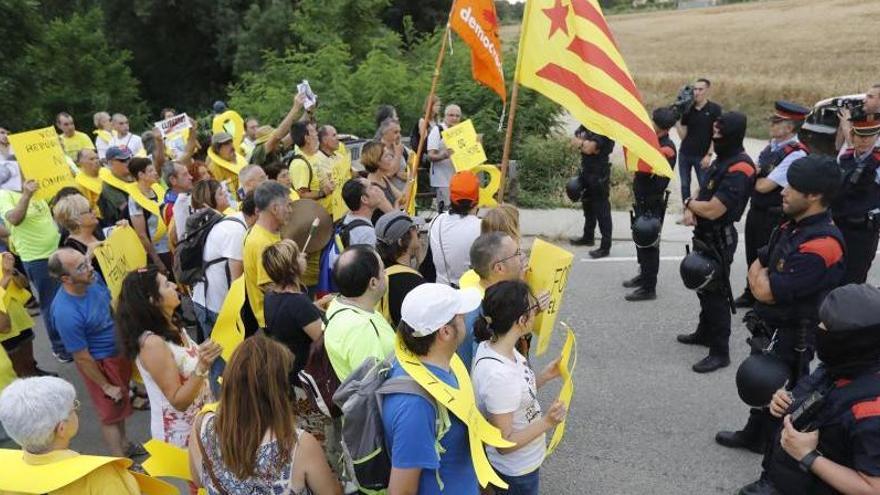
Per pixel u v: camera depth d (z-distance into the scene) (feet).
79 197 18.24
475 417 9.11
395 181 24.75
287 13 73.00
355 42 58.75
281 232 17.26
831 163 13.30
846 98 24.57
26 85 59.62
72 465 8.43
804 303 13.70
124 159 21.86
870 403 8.02
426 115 21.80
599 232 33.35
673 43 125.49
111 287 15.25
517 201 38.83
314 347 11.81
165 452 10.00
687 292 25.52
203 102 93.35
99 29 75.31
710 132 35.65
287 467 8.46
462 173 15.76
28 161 20.86
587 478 15.20
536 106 44.34
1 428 15.60
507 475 10.98
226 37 82.02
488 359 10.41
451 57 45.24
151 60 92.38
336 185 22.21
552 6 16.71
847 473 8.16
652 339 21.88
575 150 42.91
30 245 20.89
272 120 42.93
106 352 15.06
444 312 8.61
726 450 16.06
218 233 16.53
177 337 12.26
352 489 9.40
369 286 11.58
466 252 15.47
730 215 18.69
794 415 8.68
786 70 91.91
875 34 102.63
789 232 14.01
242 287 12.87
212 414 8.95
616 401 18.30
